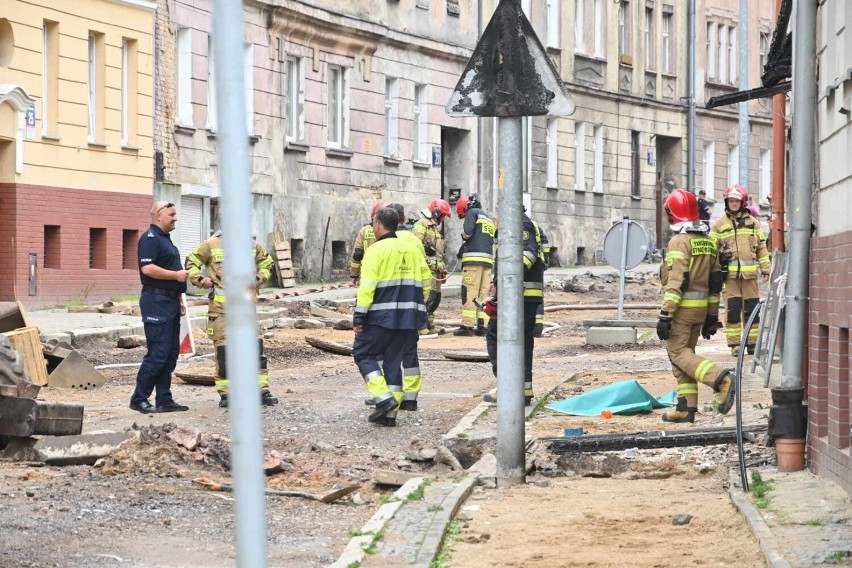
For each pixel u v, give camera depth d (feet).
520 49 49.60
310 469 52.47
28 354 77.66
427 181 216.95
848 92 45.96
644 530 40.78
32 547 37.83
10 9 133.08
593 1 259.80
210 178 169.78
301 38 184.65
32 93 136.87
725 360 93.86
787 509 42.09
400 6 206.59
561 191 249.14
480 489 48.96
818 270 49.75
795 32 51.60
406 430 64.34
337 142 196.75
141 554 37.70
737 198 95.35
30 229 135.95
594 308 153.17
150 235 70.64
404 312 67.36
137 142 153.79
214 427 64.44
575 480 51.65
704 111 292.61
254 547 21.76
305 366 95.76
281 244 177.58
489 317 74.33
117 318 124.26
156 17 157.79
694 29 287.48
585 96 256.52
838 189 47.78
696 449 56.65
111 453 51.67
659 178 289.33
